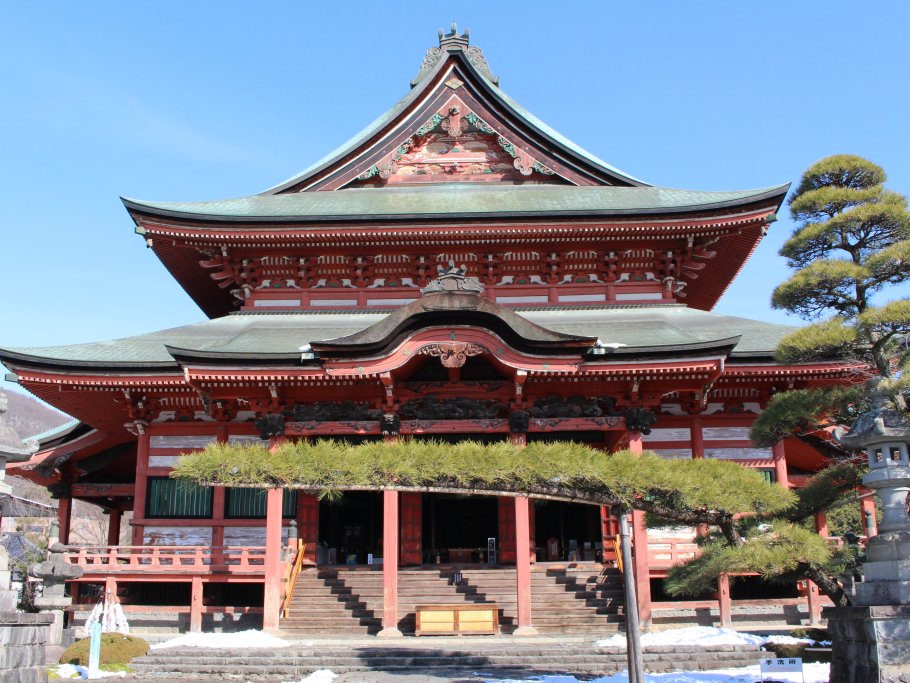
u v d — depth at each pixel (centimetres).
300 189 4084
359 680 2208
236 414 3391
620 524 1684
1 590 1683
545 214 3481
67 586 3478
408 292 3769
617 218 3500
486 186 4128
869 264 2120
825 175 2397
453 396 3183
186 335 3569
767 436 2352
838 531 5041
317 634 2881
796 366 3130
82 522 9069
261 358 2955
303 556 3338
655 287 3769
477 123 4100
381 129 4088
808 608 3045
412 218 3488
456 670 2352
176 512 3341
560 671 2323
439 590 3114
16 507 2616
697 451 3294
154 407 3403
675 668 2323
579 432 3500
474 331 2933
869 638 1606
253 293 3791
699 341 2942
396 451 1650
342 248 3675
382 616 2975
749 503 1761
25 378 3178
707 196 3806
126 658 2508
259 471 1596
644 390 3117
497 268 3744
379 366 2933
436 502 3972
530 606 2873
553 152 4100
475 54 4491
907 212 2191
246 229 3544
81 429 3941
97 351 3359
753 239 3766
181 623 3080
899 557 1652
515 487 1659
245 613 3098
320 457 1622
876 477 1706
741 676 2138
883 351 2177
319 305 3772
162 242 3706
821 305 2281
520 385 3034
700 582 1928
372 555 3538
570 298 3753
